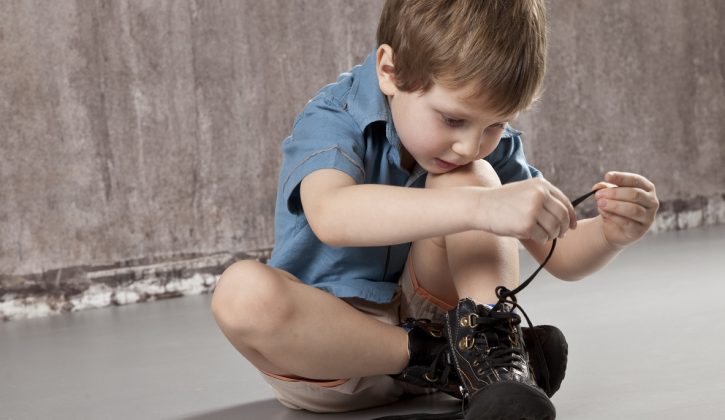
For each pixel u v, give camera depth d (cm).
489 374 109
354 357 121
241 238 375
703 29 494
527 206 100
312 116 131
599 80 467
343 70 399
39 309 334
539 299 249
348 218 113
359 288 133
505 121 119
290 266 135
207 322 261
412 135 120
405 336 124
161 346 221
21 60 337
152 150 359
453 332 115
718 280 254
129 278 350
